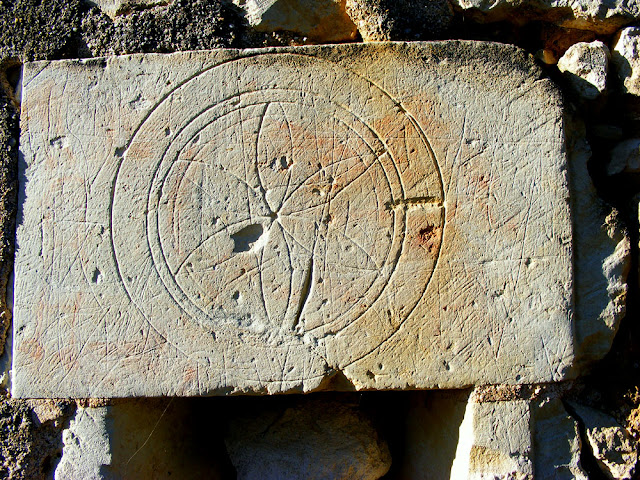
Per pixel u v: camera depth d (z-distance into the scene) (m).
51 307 0.61
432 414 0.68
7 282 0.63
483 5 0.65
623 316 0.62
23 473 0.61
